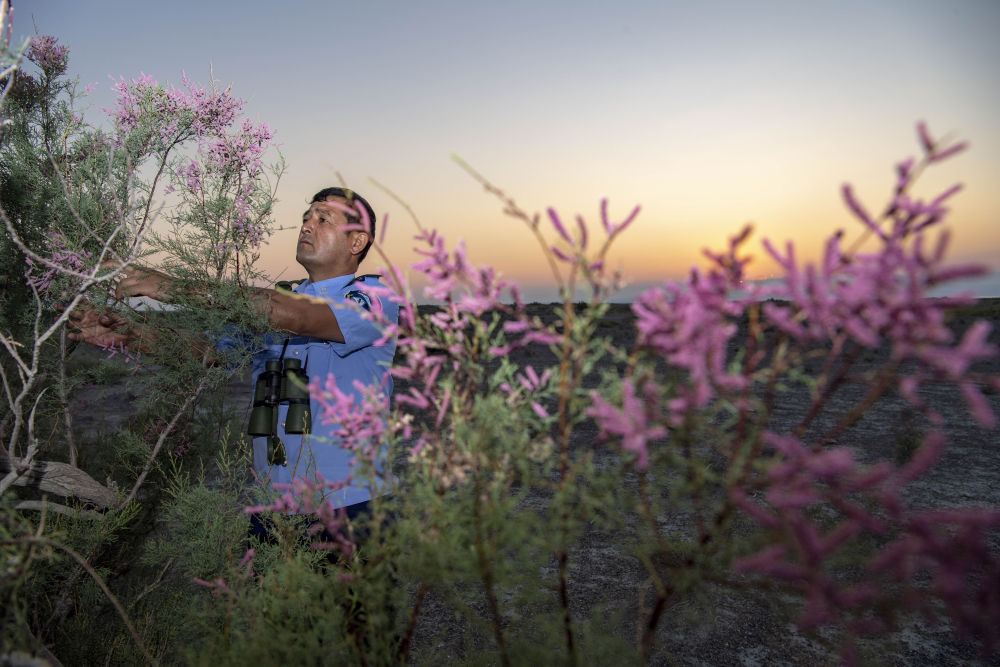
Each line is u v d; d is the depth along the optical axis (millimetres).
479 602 2750
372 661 914
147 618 1980
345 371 1985
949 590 456
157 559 1936
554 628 834
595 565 3379
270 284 2133
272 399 1913
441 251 765
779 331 582
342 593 976
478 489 834
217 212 2006
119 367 2172
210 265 2000
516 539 799
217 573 1729
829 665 2418
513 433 880
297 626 1008
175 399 2168
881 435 6836
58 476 1796
